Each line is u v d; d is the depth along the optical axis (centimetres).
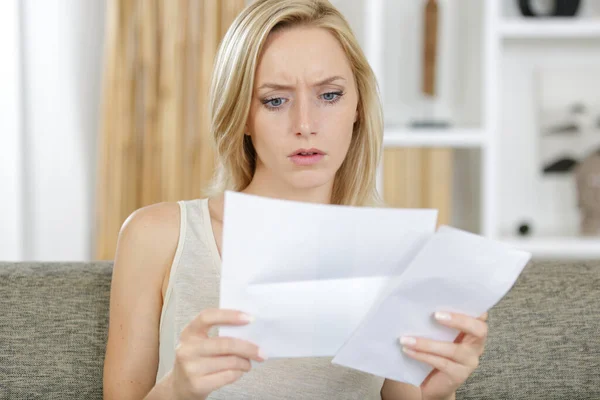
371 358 101
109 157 305
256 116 121
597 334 143
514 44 330
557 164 332
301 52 118
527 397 140
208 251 131
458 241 96
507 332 142
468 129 303
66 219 321
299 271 97
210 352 97
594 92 330
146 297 131
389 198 302
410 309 100
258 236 95
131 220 134
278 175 121
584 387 140
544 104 330
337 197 140
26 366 133
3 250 309
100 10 316
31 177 318
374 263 99
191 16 305
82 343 135
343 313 99
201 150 306
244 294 96
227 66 125
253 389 128
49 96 316
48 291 139
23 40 312
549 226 334
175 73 304
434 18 311
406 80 329
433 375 109
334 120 119
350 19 317
